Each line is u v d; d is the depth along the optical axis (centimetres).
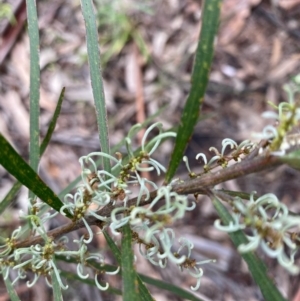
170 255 9
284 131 8
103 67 35
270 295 9
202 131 33
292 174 32
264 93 34
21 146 32
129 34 36
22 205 29
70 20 36
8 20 34
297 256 29
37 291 28
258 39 36
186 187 10
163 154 32
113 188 11
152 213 9
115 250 11
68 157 32
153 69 35
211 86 35
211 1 8
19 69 34
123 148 31
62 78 34
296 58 36
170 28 37
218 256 30
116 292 16
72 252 12
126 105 34
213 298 30
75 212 11
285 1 37
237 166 9
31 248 12
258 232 9
